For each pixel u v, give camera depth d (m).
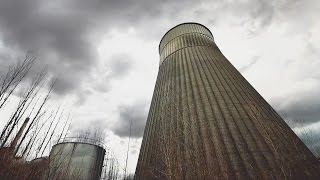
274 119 16.89
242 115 16.47
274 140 14.45
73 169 23.06
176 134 17.12
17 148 12.71
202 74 21.44
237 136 14.98
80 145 25.45
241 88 19.64
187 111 18.38
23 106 13.43
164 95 22.44
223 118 16.47
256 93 20.27
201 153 14.73
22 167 12.87
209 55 24.44
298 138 15.36
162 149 16.73
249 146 14.23
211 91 19.16
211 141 15.18
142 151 20.58
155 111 22.38
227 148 14.41
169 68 25.73
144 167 17.89
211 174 13.22
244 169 13.09
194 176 13.53
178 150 15.66
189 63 23.77
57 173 18.14
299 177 12.31
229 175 13.01
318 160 13.72
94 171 24.89
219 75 21.00
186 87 20.92
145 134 22.25
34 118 14.12
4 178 11.70
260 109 17.33
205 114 17.30
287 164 12.92
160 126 19.56
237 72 23.23
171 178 13.52
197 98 18.98
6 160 11.97
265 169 12.84
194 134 16.20
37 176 13.87
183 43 27.61
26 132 13.43
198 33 29.22
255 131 15.16
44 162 14.82
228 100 17.92
